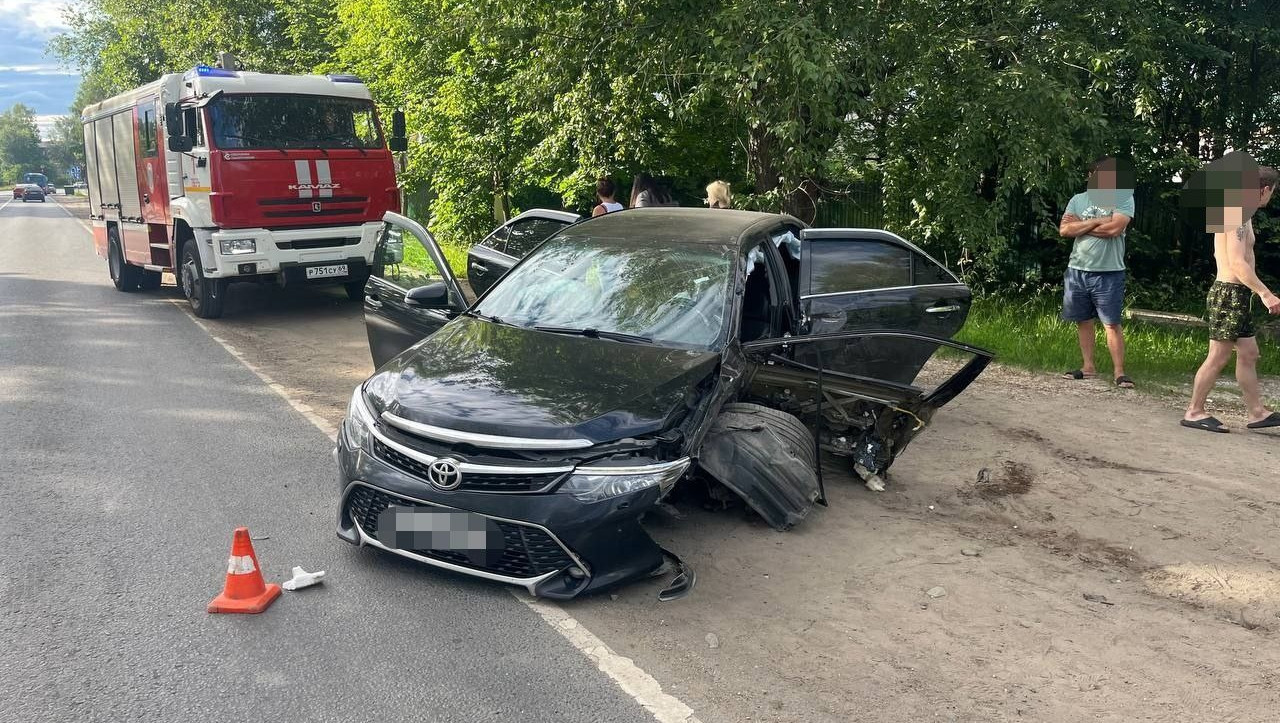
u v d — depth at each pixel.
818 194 12.23
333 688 3.26
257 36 27.11
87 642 3.54
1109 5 10.60
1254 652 3.72
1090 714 3.24
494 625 3.73
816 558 4.52
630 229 5.63
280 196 10.80
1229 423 7.04
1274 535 4.93
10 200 81.56
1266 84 12.08
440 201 17.45
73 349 9.37
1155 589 4.29
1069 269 8.30
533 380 4.20
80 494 5.13
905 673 3.49
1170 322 10.95
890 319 6.43
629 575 3.90
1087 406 7.50
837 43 9.52
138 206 12.63
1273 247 12.14
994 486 5.65
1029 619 3.96
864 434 5.61
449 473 3.79
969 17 10.71
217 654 3.47
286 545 4.46
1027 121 9.97
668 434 3.95
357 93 11.60
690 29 10.41
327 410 7.04
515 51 12.84
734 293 4.91
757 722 3.13
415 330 6.07
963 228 10.57
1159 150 12.42
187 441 6.18
